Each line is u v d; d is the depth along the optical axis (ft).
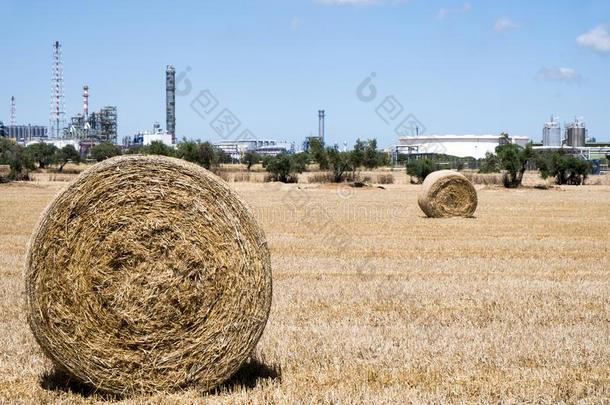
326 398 26.71
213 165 218.18
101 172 28.53
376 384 28.63
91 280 27.96
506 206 131.64
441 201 105.60
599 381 28.94
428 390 27.91
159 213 28.73
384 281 52.37
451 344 34.71
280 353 32.94
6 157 245.45
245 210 29.25
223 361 28.60
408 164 228.02
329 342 34.88
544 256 66.39
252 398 26.89
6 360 31.60
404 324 39.17
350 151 221.05
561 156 225.35
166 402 26.94
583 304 44.78
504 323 39.58
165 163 29.12
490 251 69.41
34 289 27.78
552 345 34.50
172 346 28.30
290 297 45.85
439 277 54.60
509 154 203.92
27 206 120.47
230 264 28.84
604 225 95.40
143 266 28.43
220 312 28.66
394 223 96.27
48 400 26.94
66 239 27.96
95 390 28.02
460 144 342.23
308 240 76.89
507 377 29.53
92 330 27.84
